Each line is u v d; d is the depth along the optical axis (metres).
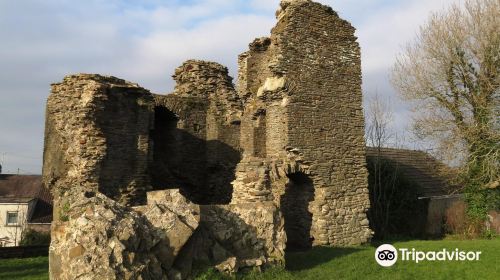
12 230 24.97
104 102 13.87
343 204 14.71
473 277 8.81
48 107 14.88
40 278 9.47
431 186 23.44
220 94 19.14
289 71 14.39
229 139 18.41
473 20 19.23
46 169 14.69
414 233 20.59
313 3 15.22
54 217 8.70
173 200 8.41
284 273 8.53
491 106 18.53
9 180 29.39
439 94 19.88
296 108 14.32
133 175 14.45
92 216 6.96
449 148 19.17
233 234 8.58
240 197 11.55
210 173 18.59
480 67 18.98
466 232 18.42
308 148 14.36
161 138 19.03
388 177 20.78
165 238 7.37
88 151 13.33
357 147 15.40
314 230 14.23
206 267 7.68
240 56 18.12
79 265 6.55
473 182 18.59
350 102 15.49
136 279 6.66
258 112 15.85
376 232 19.62
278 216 9.25
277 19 15.48
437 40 19.86
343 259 10.50
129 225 7.00
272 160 13.62
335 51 15.48
